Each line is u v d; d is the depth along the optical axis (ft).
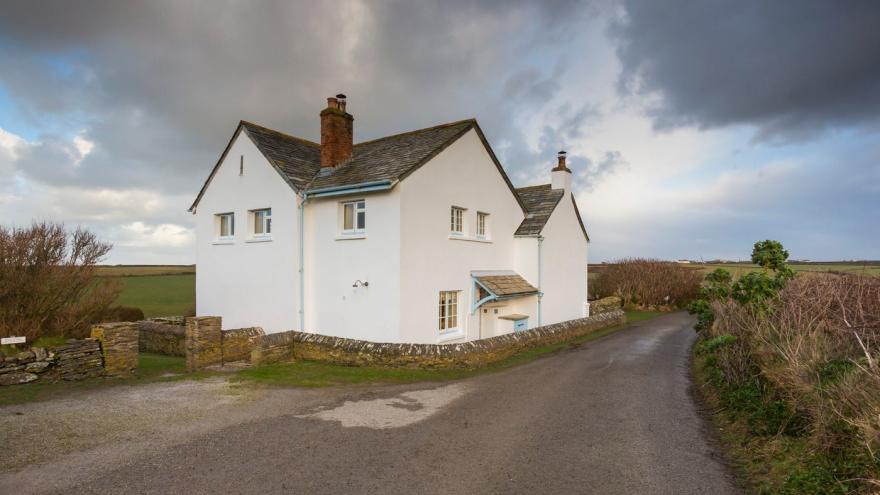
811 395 20.62
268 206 57.88
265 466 20.83
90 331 45.52
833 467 17.38
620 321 83.92
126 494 18.16
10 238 40.96
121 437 24.35
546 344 58.34
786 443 20.67
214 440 23.98
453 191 55.83
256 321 58.59
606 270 130.00
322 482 19.27
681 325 84.12
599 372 41.81
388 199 48.73
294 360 47.39
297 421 27.25
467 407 30.37
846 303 25.23
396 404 31.07
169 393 33.76
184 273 175.63
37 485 18.86
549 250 70.74
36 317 42.42
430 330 51.75
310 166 61.36
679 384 36.86
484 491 18.53
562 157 77.41
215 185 65.16
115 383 36.94
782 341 25.53
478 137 60.75
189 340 43.21
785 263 39.83
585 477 19.76
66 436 24.45
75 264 45.42
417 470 20.48
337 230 52.90
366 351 44.09
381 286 48.88
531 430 25.76
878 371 17.53
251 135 59.93
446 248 54.49
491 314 62.39
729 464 20.93
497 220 64.64
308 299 54.90
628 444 23.54
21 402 30.96
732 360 30.91
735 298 41.60
